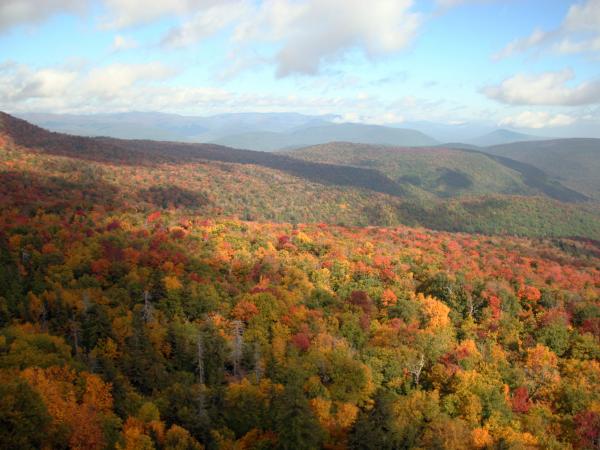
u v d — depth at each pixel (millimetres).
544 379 59938
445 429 45594
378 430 40969
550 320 74875
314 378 51500
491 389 52781
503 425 49219
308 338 63781
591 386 58750
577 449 48000
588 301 87562
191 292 71812
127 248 87562
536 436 48156
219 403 45438
